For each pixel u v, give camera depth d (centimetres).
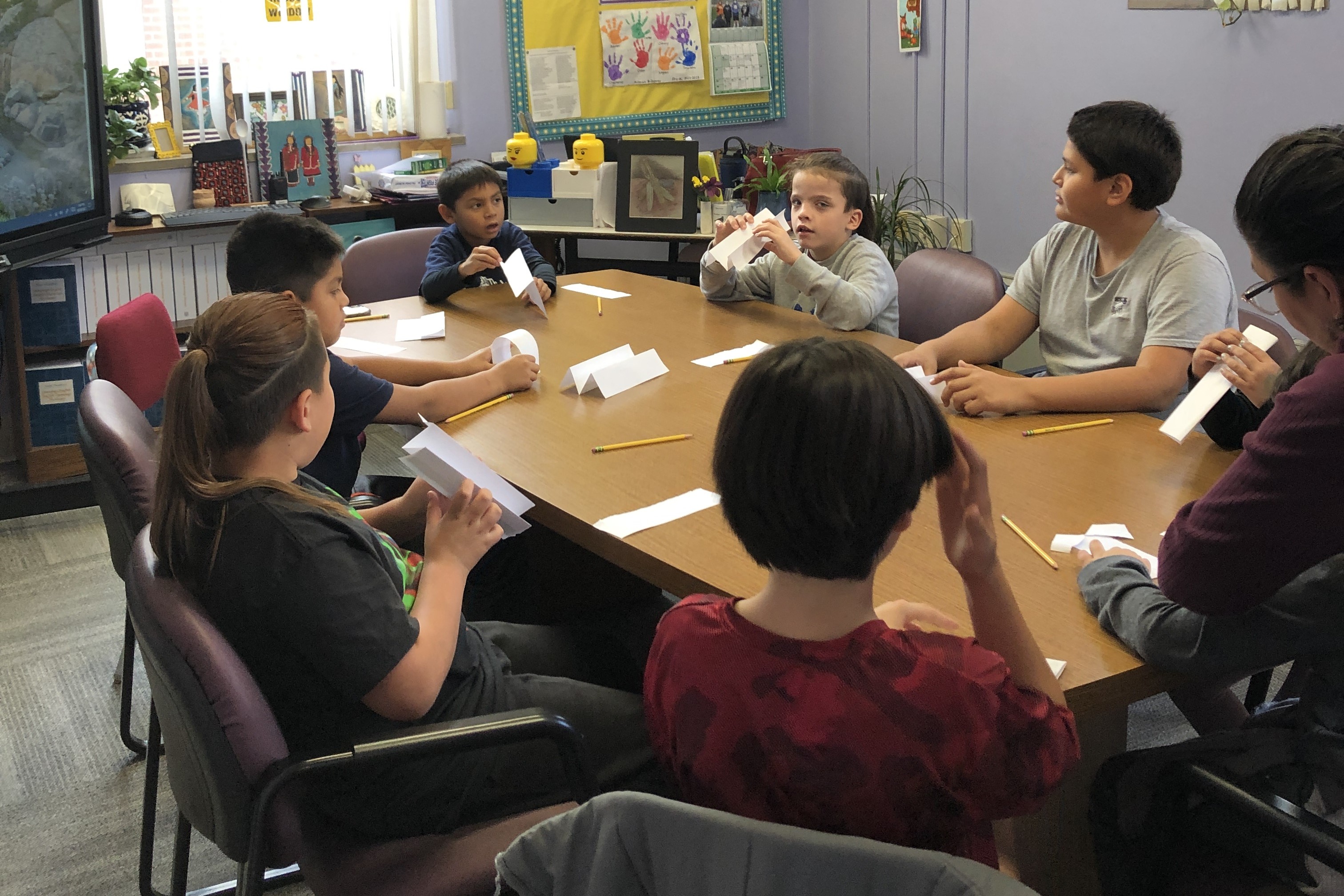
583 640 167
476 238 319
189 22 407
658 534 151
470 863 124
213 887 190
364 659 117
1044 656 119
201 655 111
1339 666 113
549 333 254
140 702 246
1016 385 193
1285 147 111
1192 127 370
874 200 443
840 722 86
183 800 125
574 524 158
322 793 128
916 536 147
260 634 118
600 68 491
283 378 121
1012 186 441
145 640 114
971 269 262
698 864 82
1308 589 108
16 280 340
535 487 169
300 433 126
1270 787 114
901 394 86
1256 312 360
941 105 464
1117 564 129
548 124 488
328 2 430
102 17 393
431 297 284
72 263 357
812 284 248
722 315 266
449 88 462
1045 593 133
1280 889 112
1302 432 105
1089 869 140
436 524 137
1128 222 206
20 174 320
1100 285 212
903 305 279
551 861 89
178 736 118
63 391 348
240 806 112
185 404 118
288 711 124
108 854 200
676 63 503
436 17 453
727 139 504
